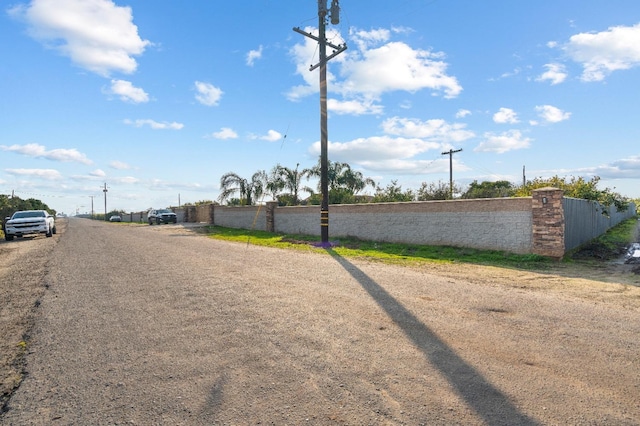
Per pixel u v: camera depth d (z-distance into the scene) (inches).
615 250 488.1
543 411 111.9
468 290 269.4
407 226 592.4
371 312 213.0
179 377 136.9
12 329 196.7
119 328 192.4
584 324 191.2
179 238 755.4
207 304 232.8
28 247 641.0
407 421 107.4
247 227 1096.8
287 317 204.5
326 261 418.0
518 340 169.0
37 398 124.8
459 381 130.9
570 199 466.6
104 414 114.3
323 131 611.8
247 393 124.5
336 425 106.1
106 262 413.7
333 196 1024.9
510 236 465.7
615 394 121.6
